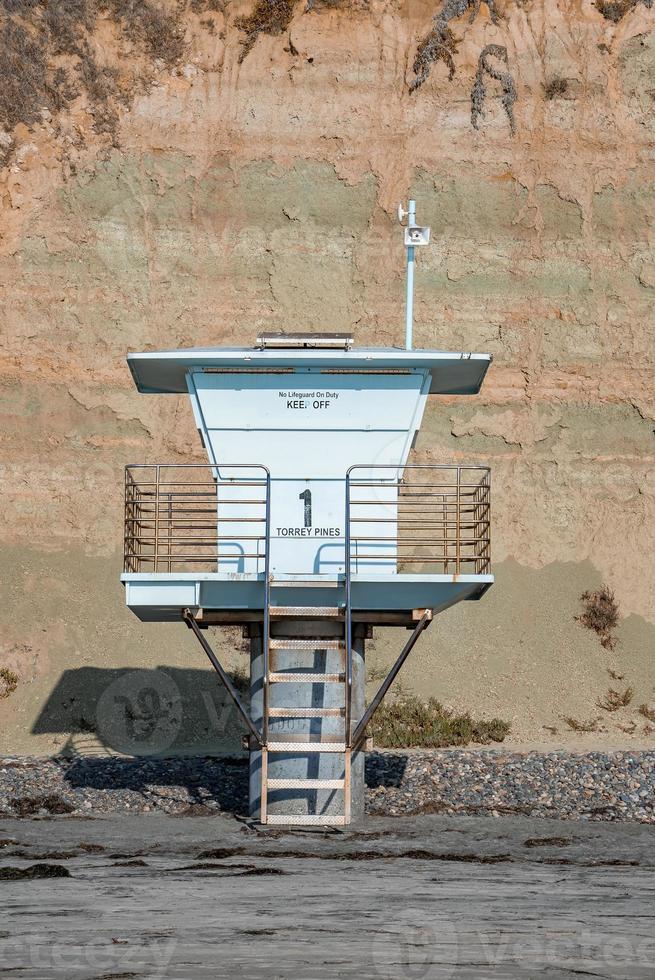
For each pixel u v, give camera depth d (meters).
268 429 17.72
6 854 15.31
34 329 36.72
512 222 38.91
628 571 34.91
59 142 38.28
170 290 37.69
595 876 13.95
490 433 36.88
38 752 27.28
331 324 37.91
